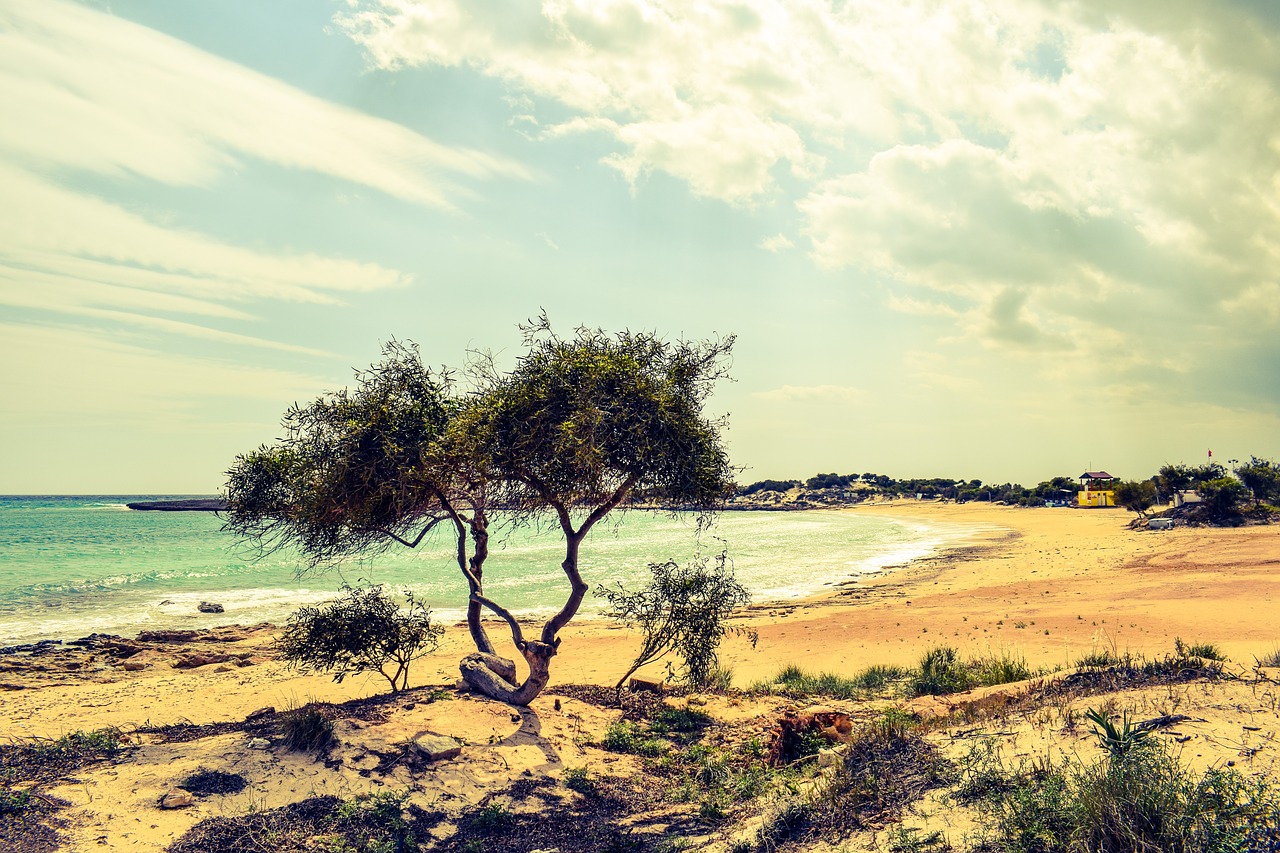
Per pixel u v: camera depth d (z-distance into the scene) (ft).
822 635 76.43
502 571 152.15
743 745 36.50
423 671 60.13
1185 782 17.58
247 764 29.22
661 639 46.14
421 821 25.85
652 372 36.78
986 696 38.27
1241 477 252.83
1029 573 134.92
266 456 39.42
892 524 397.39
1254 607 72.69
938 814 20.34
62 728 38.75
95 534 259.39
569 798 28.99
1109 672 34.96
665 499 37.47
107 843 22.40
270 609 103.65
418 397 35.94
